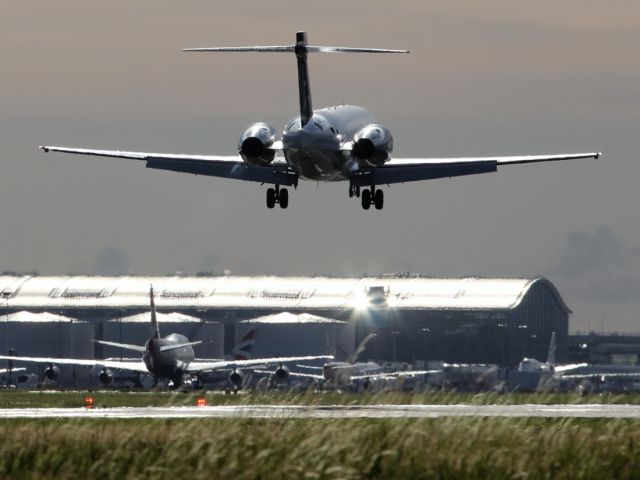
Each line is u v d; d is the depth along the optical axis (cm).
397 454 15312
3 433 17325
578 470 15575
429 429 15988
